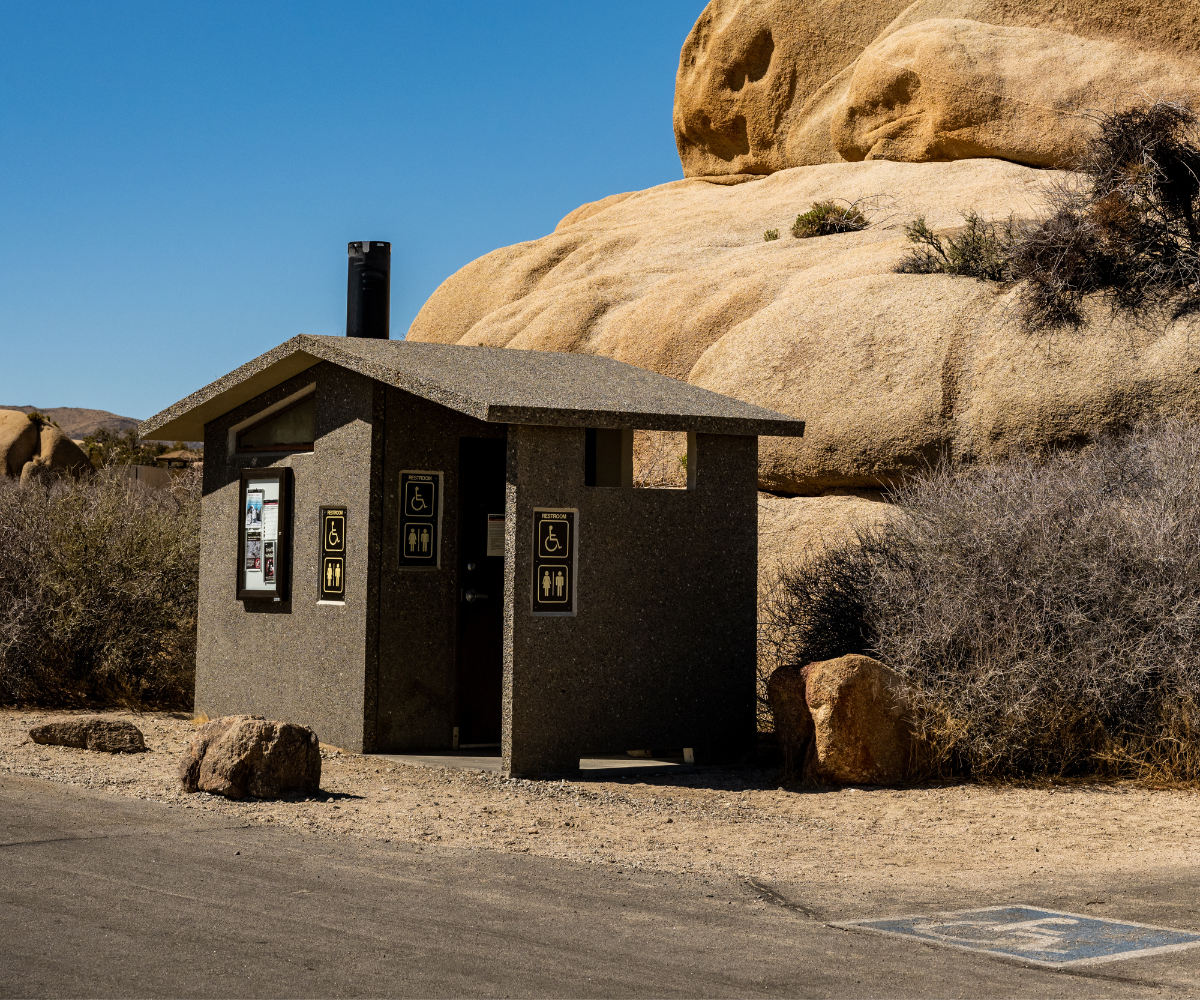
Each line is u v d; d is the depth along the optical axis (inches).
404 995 183.6
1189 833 322.7
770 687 400.2
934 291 671.1
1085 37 1159.0
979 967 204.7
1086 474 477.1
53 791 334.0
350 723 420.5
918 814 344.8
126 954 200.5
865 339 671.8
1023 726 390.3
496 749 433.4
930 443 631.2
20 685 541.0
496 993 185.3
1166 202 637.3
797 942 217.3
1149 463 487.8
